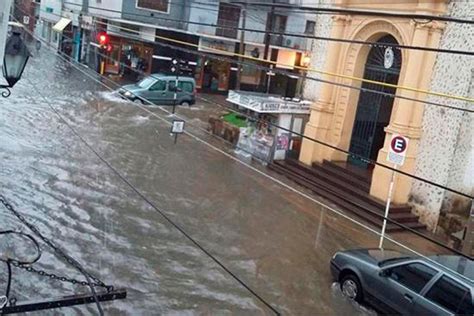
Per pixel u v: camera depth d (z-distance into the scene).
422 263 9.84
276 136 19.58
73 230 12.23
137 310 9.59
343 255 11.19
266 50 28.38
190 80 29.00
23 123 19.89
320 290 11.18
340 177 17.67
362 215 15.58
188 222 13.72
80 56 35.81
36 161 16.12
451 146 15.51
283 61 33.50
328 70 19.28
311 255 12.83
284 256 12.59
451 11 15.64
